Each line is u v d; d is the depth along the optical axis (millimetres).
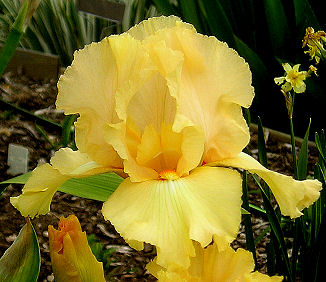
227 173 312
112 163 340
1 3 1279
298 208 324
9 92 1118
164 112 340
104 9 979
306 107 1095
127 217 296
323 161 502
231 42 1062
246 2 1100
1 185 470
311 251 490
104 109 331
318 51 576
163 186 313
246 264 320
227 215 291
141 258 744
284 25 1052
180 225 288
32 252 373
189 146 327
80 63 326
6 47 520
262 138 518
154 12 1287
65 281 347
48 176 334
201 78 335
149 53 323
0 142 942
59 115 1068
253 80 1087
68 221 350
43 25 1305
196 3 1071
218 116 339
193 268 322
